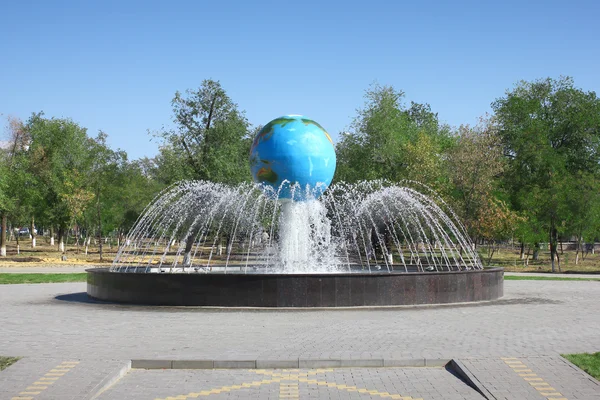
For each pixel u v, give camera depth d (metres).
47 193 48.56
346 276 13.98
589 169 46.44
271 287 13.92
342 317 12.65
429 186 36.06
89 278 16.92
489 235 36.00
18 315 13.19
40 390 7.05
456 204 35.78
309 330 10.98
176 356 8.62
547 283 22.59
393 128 41.16
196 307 14.16
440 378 7.81
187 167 36.09
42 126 49.28
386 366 8.43
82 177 49.03
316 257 21.91
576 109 47.22
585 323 11.97
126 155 64.69
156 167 56.25
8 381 7.41
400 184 37.12
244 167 36.44
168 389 7.33
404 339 10.04
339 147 42.75
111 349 9.22
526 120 46.53
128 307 14.44
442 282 14.81
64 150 49.50
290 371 8.17
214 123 36.75
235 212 32.09
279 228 19.02
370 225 30.58
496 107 49.94
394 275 14.30
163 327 11.36
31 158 48.09
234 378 7.82
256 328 11.21
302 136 17.72
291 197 18.16
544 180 42.78
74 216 46.56
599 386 7.23
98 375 7.62
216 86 36.59
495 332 10.80
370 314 13.10
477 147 36.28
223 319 12.37
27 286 21.23
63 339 10.12
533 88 49.59
